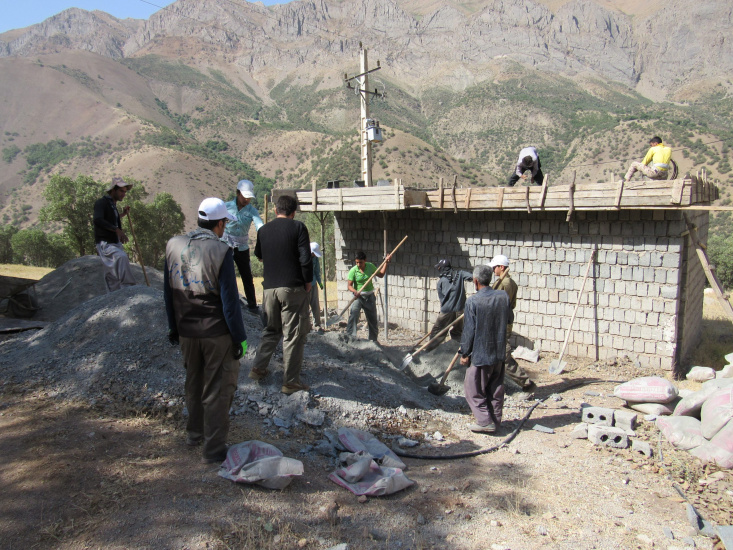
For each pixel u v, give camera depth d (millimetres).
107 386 4777
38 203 178375
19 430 4020
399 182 9336
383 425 5242
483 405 5438
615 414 5816
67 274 9250
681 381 8180
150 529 3078
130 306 5684
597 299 9055
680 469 4758
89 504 3246
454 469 4496
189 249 3734
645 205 7840
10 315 7773
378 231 11875
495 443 5219
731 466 4801
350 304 9328
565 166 141500
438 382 6871
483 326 5285
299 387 5160
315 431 4797
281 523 3322
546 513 3844
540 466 4711
